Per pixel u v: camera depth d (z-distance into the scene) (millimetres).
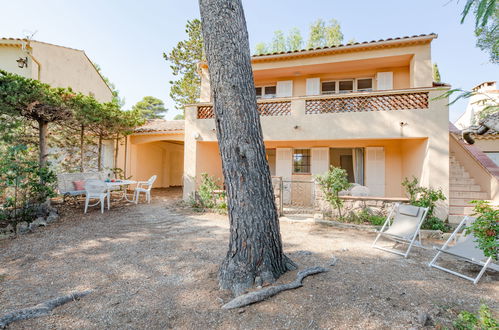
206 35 3750
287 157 11695
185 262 4496
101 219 7785
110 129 11648
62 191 9047
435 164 7777
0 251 5020
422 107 8172
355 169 11188
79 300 3207
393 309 2918
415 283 3662
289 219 8078
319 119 8992
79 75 16406
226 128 3586
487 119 3381
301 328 2602
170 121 16016
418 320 2691
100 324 2723
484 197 7922
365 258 4762
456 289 3504
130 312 2945
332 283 3547
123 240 5820
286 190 11555
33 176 7387
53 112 8391
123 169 13914
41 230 6512
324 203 8164
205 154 11125
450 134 9617
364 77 11523
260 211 3547
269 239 3604
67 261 4547
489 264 3924
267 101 9602
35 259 4633
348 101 8867
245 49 3736
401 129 8148
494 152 11039
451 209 7773
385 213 7551
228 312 2902
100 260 4602
